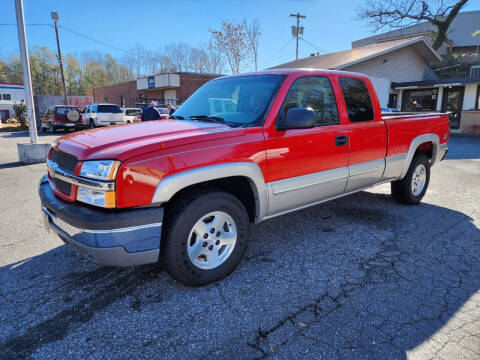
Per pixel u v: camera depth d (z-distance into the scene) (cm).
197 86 3641
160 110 2330
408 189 489
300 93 337
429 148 526
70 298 272
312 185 346
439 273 309
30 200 551
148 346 219
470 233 404
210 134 274
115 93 4719
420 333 229
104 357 209
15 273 312
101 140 270
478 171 788
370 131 398
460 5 2803
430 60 2384
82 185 244
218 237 291
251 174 293
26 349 216
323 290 282
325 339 224
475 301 265
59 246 371
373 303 262
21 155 919
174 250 264
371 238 389
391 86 2200
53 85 8638
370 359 206
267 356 209
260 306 260
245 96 339
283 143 313
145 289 285
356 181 395
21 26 892
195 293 279
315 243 376
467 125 1811
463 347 216
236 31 3753
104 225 234
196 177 261
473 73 2362
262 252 354
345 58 2206
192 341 223
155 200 246
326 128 351
